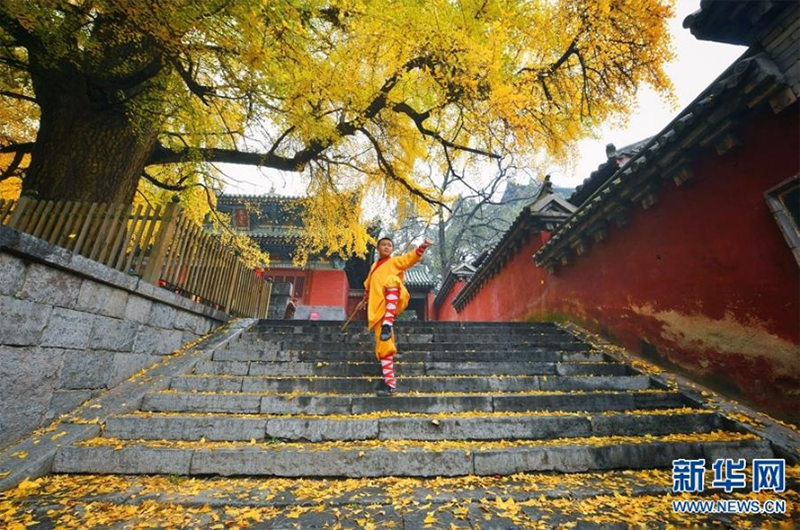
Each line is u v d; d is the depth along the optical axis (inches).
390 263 156.9
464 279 748.6
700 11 130.0
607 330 240.8
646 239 204.8
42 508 81.7
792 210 128.0
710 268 161.2
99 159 210.2
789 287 127.6
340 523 79.1
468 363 186.5
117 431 120.4
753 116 138.9
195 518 80.0
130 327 157.2
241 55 160.1
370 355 197.6
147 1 128.1
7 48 181.9
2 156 292.2
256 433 120.6
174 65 179.2
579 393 153.6
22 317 108.3
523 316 392.8
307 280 665.0
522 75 265.9
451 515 82.8
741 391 144.5
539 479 102.4
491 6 244.8
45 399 116.0
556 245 290.4
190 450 105.8
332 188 364.2
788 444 113.0
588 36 245.4
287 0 144.4
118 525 76.3
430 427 123.3
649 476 104.7
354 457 105.8
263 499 89.2
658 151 172.7
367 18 191.5
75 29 142.8
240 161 289.4
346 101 227.8
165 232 178.9
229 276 264.7
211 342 209.5
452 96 278.2
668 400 151.6
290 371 176.7
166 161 269.9
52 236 149.1
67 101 205.3
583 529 76.7
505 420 125.3
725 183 153.3
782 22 121.5
